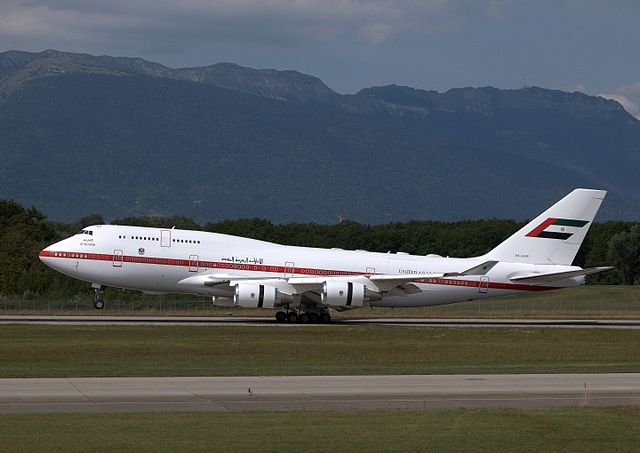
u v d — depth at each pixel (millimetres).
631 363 95312
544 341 118938
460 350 106125
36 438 49500
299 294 141375
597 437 51312
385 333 126312
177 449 47562
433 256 155625
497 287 154125
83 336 113062
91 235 143125
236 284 139250
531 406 61688
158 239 143375
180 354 96938
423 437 50812
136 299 198750
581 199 156000
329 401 63031
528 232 155875
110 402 61656
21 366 85500
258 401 62719
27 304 175250
